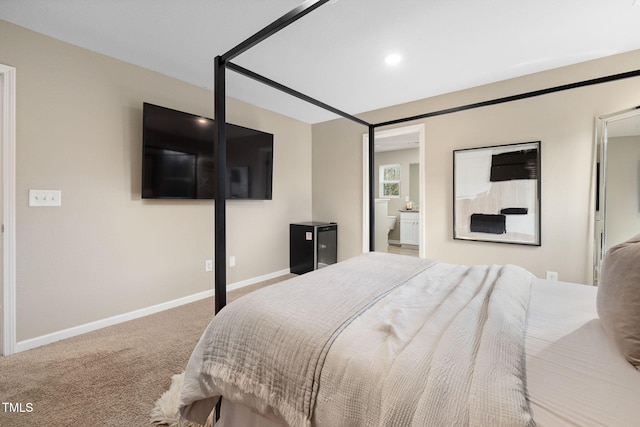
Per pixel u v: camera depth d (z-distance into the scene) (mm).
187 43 2207
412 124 3355
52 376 1712
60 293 2164
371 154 2441
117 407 1461
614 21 1874
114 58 2428
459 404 623
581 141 2428
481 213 2912
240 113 3430
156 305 2734
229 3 1759
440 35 2055
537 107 2613
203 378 1094
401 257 2092
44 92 2072
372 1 1701
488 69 2564
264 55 2348
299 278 1533
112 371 1768
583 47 2203
